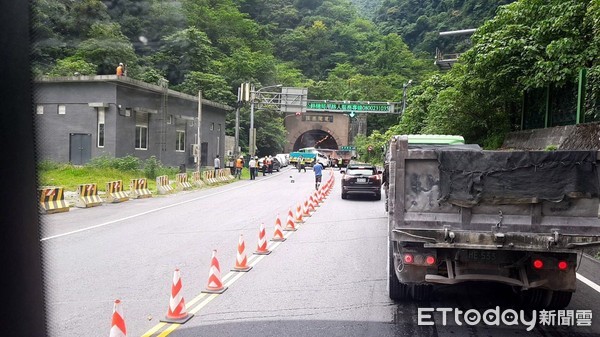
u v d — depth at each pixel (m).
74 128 28.69
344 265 8.99
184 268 8.64
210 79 43.09
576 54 15.15
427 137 11.11
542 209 5.44
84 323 5.75
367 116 81.81
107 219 15.18
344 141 78.38
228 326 5.72
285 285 7.57
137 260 9.26
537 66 16.23
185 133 37.97
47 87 27.84
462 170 5.54
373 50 97.19
